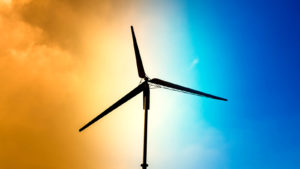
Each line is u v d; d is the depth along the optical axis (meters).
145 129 11.68
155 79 12.57
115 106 12.77
